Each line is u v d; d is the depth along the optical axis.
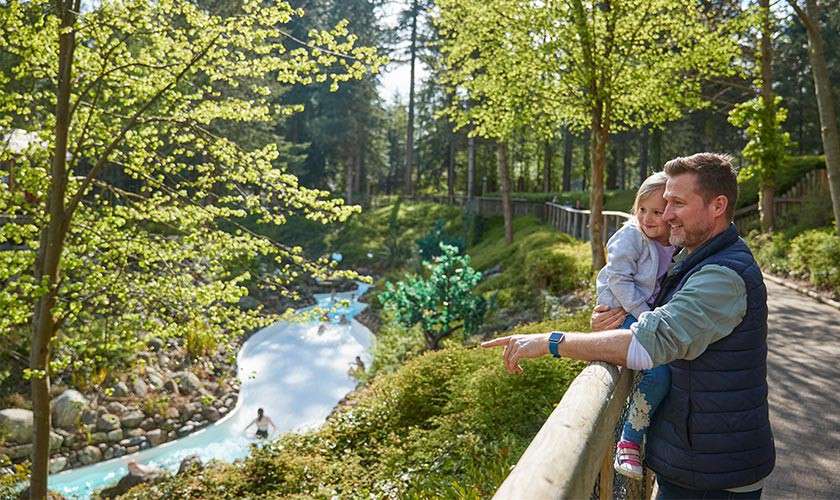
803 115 47.88
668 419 2.30
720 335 2.12
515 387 8.45
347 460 9.66
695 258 2.30
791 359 9.13
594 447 1.81
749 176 22.95
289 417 20.20
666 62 15.09
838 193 15.55
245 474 9.95
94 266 10.32
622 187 53.16
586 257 19.61
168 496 10.06
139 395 18.92
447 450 8.02
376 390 11.91
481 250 40.50
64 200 10.26
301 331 31.66
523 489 1.35
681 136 46.50
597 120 15.67
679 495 2.34
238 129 37.25
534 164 73.19
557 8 14.59
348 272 10.98
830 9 26.28
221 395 20.89
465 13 16.17
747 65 23.17
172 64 9.91
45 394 9.56
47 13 9.66
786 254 18.72
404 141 81.38
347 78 10.09
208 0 20.78
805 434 6.29
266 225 50.94
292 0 53.59
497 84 16.17
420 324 18.52
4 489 11.85
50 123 9.78
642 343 2.14
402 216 53.38
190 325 10.70
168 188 10.86
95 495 13.24
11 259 9.27
